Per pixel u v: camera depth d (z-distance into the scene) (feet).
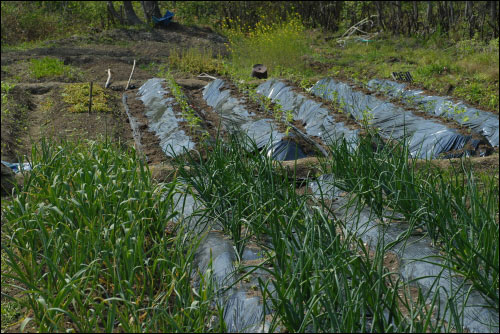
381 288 12.37
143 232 15.06
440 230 16.20
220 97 40.81
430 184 17.43
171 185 17.52
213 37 71.15
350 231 15.48
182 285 13.83
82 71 52.08
